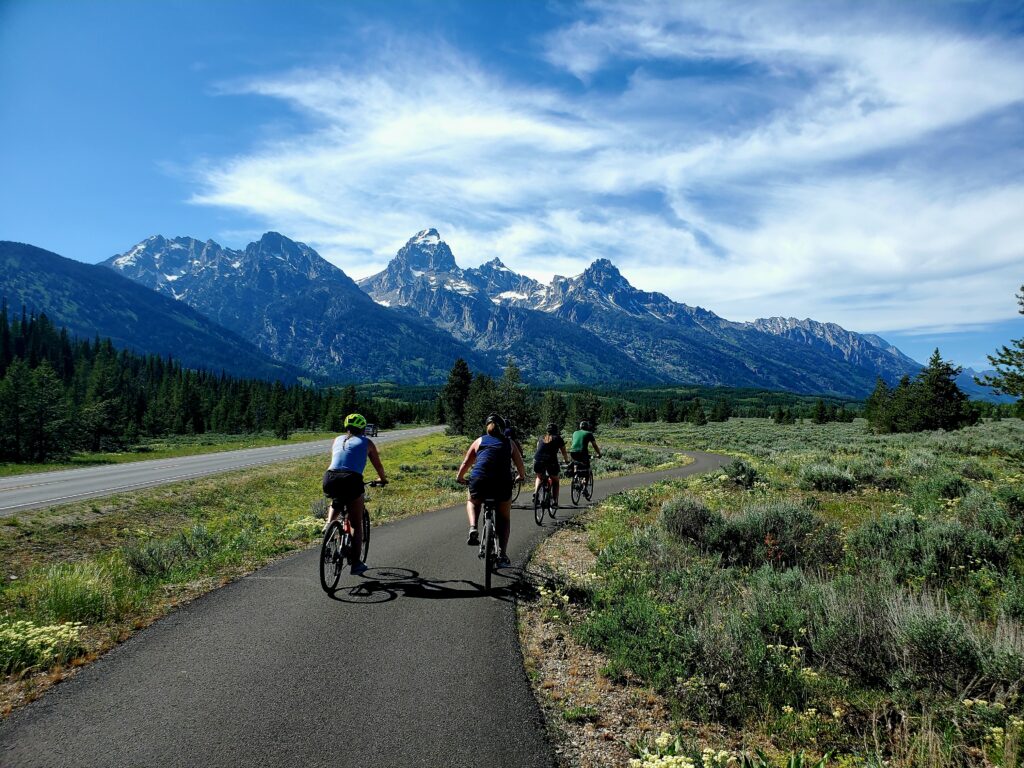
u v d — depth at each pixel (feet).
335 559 22.85
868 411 218.79
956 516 30.32
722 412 457.68
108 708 13.12
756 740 12.81
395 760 11.19
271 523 51.60
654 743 12.33
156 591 23.12
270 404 375.25
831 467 50.34
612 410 407.03
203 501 69.51
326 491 22.91
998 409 143.23
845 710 13.88
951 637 14.55
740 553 27.96
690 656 15.40
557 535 37.06
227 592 22.89
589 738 12.51
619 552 28.07
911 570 23.17
